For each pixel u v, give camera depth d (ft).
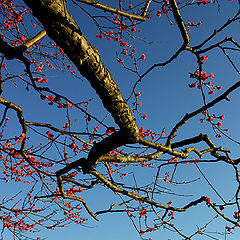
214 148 10.53
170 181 11.12
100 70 5.82
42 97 7.45
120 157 9.41
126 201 11.56
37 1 4.47
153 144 8.70
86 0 5.85
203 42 6.53
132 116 7.22
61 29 4.90
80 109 6.19
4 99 7.48
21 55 5.77
